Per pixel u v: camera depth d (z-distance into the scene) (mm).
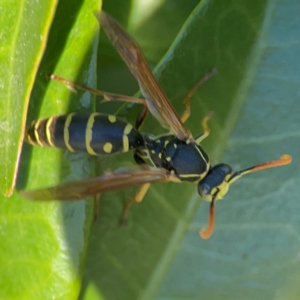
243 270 101
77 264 97
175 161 101
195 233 101
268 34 99
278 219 101
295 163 100
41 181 99
